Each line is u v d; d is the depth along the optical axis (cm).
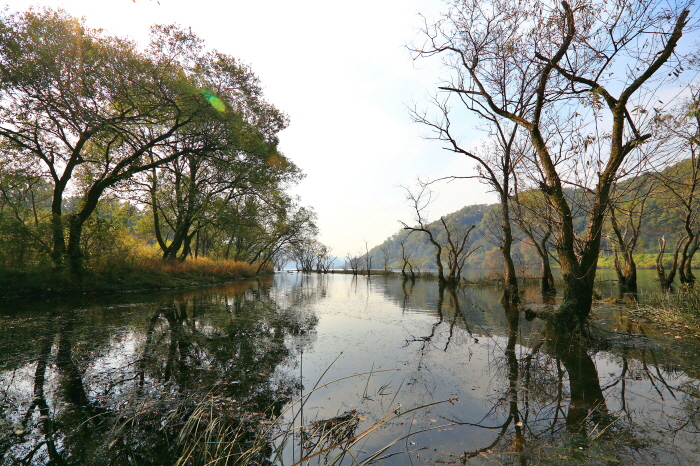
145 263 1869
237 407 405
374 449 322
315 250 4956
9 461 296
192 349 638
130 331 767
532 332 827
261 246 4444
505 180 1340
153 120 1698
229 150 1836
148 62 1427
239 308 1173
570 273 903
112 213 1923
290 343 699
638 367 550
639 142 743
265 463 299
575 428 359
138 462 296
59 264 1380
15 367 527
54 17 1264
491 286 2586
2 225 1259
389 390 461
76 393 435
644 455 307
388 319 1017
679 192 1450
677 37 715
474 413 395
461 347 684
